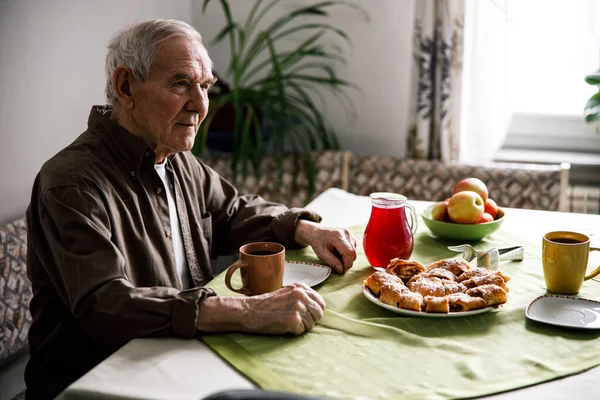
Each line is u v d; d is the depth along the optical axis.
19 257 1.65
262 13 2.82
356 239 1.53
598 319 1.10
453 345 1.02
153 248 1.29
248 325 1.05
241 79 2.90
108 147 1.28
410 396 0.88
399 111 2.77
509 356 0.99
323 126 2.72
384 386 0.90
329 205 1.80
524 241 1.52
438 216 1.54
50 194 1.17
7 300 1.60
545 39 2.76
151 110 1.27
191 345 1.03
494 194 2.28
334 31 2.77
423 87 2.55
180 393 0.89
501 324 1.10
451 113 2.58
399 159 2.41
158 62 1.25
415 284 1.17
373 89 2.79
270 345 1.02
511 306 1.16
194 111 1.30
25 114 1.89
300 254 1.44
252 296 1.14
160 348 1.02
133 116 1.30
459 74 2.54
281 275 1.19
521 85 2.84
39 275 1.26
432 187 2.35
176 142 1.31
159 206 1.33
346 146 2.88
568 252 1.19
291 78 2.86
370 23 2.73
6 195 1.84
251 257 1.17
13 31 1.81
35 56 1.91
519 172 2.26
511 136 2.91
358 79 2.80
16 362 1.71
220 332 1.06
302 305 1.06
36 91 1.93
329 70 2.78
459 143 2.60
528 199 2.25
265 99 2.60
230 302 1.06
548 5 2.71
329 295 1.22
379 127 2.82
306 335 1.06
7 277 1.61
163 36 1.25
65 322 1.23
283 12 2.80
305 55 2.69
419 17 2.50
